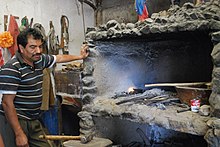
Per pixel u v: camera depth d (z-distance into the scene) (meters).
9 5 2.95
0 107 1.96
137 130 2.81
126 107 2.17
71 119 3.27
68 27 3.55
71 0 3.57
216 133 1.52
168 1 2.80
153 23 1.98
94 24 3.84
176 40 2.48
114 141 2.63
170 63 2.68
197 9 1.84
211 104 1.65
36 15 3.21
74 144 2.18
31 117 2.01
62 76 2.88
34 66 1.93
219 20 1.64
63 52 3.45
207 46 2.38
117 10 3.50
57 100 2.99
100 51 2.46
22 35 1.79
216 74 1.59
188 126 1.73
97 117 2.46
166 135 2.77
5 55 2.85
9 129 1.96
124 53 2.66
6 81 1.76
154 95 2.50
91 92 2.43
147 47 2.75
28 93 1.91
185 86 2.14
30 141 2.05
